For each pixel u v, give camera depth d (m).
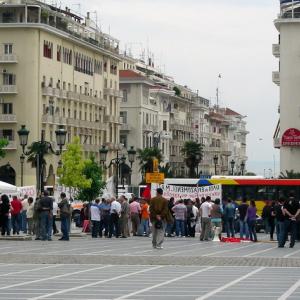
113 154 155.62
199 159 193.75
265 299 22.14
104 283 26.06
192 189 68.62
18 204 58.09
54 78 131.25
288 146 118.38
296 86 118.94
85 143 142.75
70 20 138.25
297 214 47.09
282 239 47.31
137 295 22.89
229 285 25.69
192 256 38.47
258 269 31.56
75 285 25.41
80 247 45.62
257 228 77.50
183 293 23.45
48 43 128.38
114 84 159.75
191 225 61.72
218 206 55.56
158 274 29.23
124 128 171.75
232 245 50.06
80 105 141.75
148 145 177.50
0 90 124.12
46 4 136.38
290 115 119.00
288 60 119.19
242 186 83.69
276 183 83.06
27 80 124.31
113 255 38.72
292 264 33.97
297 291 24.16
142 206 62.47
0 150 108.62
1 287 24.69
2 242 50.44
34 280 26.83
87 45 142.75
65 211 53.44
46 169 126.81
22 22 124.19
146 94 176.62
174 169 187.50
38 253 39.97
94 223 59.22
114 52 156.88
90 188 116.12
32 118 124.12
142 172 162.50
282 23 119.06
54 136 130.88
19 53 124.50
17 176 124.00
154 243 44.94
